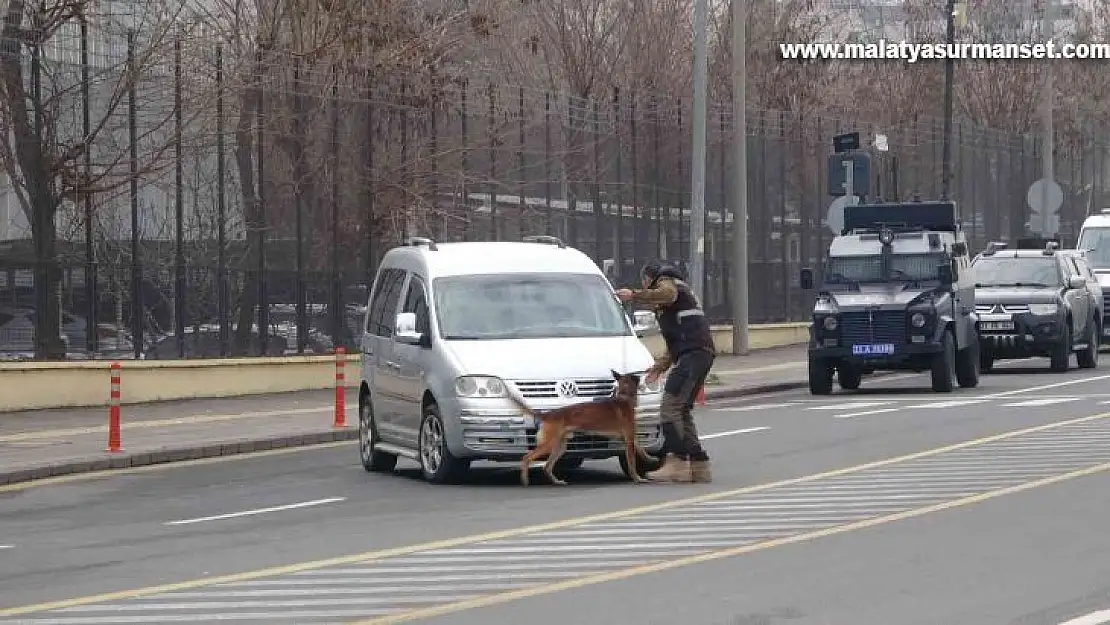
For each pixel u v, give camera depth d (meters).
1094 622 28.61
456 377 51.75
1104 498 44.75
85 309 82.62
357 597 32.06
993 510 42.72
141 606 31.72
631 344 53.75
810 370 90.81
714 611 29.97
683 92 151.62
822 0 178.38
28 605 32.22
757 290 128.12
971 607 30.09
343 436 72.00
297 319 93.25
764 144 128.50
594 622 29.16
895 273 90.25
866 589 31.98
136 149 84.75
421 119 98.75
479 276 55.59
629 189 111.62
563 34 143.38
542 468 56.94
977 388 91.31
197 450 65.25
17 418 77.25
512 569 34.97
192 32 91.56
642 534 39.72
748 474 52.47
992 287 103.50
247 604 31.61
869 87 183.62
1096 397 81.38
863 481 49.62
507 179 102.50
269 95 91.12
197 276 87.62
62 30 82.94
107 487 56.03
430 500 48.44
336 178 95.00
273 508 48.25
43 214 81.19
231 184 89.31
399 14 101.69
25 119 80.75
